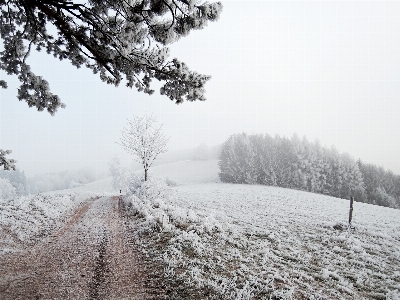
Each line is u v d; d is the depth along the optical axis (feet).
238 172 216.95
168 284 19.21
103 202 82.74
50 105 20.12
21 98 19.67
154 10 15.64
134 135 76.64
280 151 214.48
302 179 199.82
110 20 16.30
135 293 17.67
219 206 80.53
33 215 44.21
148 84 18.42
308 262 30.50
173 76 17.07
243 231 42.88
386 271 30.55
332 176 205.77
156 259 24.53
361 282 26.09
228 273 22.71
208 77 17.44
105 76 19.42
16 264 22.20
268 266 26.89
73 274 20.65
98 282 19.31
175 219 40.34
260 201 102.42
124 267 22.66
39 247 28.25
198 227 36.50
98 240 32.04
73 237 33.50
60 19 14.20
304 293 20.67
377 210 96.73
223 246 31.63
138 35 16.14
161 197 71.41
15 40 18.37
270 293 19.38
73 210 60.59
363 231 51.11
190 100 18.29
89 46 15.62
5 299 15.74
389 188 228.22
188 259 24.76
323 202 111.65
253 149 222.07
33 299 16.06
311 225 55.11
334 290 22.75
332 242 41.70
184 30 16.47
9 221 37.37
